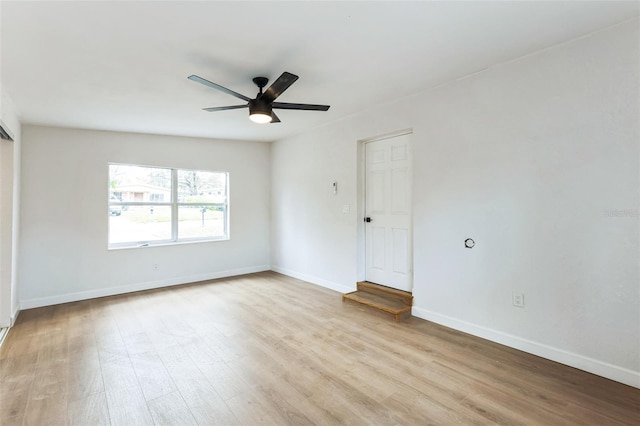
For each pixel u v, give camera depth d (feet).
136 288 15.92
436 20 6.88
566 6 6.49
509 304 9.30
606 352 7.61
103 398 7.07
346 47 8.02
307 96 11.73
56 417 6.45
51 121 13.39
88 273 14.79
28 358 8.93
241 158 19.15
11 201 11.49
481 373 7.95
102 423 6.29
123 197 15.94
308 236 17.15
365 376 7.88
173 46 7.75
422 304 11.64
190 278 17.47
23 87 9.98
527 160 8.83
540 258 8.66
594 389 7.22
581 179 7.91
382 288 13.38
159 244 16.70
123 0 5.95
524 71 8.81
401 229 12.95
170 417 6.45
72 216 14.46
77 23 6.70
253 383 7.63
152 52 8.02
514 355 8.82
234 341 9.93
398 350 9.22
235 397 7.09
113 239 15.70
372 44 7.89
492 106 9.50
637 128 7.11
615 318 7.47
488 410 6.57
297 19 6.73
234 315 12.21
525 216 8.91
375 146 13.91
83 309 13.12
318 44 7.84
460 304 10.50
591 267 7.80
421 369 8.18
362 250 14.52
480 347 9.32
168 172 17.17
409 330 10.62
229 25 6.90
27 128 13.56
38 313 12.71
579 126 7.91
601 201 7.62
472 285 10.15
